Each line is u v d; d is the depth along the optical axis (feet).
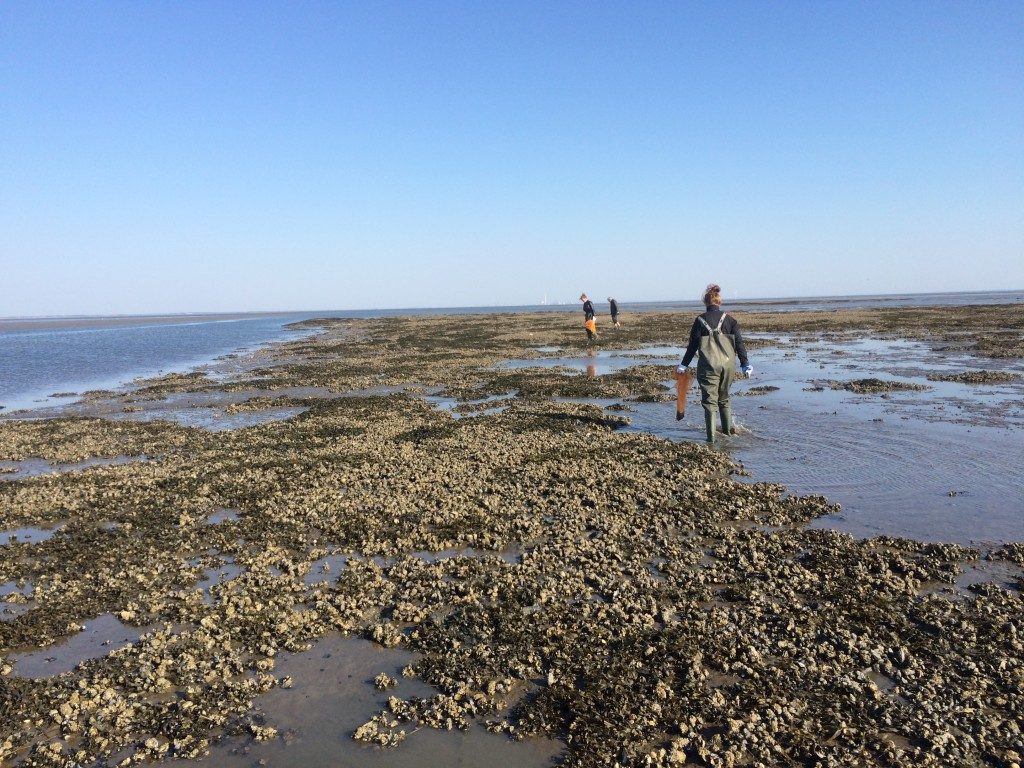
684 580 25.94
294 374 107.04
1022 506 32.35
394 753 17.25
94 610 25.86
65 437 60.85
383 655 22.02
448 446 50.19
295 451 51.16
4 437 61.87
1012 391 64.69
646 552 28.96
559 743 17.51
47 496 41.14
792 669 19.84
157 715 19.10
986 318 182.19
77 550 32.12
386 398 76.48
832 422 52.29
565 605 24.30
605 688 19.35
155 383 101.65
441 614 24.26
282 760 17.11
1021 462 39.50
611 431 53.06
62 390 98.12
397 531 32.63
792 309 321.93
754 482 37.88
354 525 33.68
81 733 18.69
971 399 60.95
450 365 109.91
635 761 16.65
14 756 17.74
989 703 18.15
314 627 23.66
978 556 27.02
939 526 30.30
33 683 20.71
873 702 18.28
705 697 18.83
